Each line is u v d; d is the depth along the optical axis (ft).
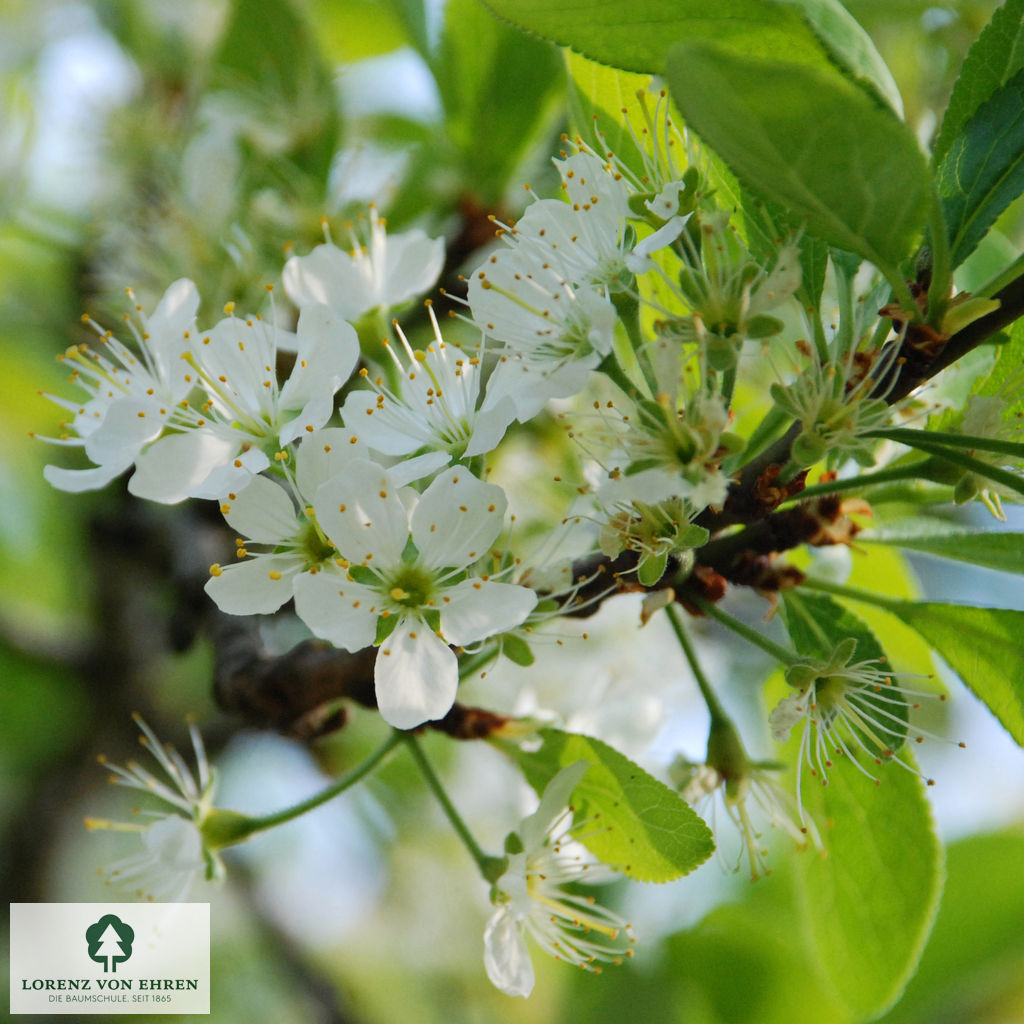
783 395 1.59
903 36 1.90
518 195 1.86
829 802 1.70
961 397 1.70
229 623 1.73
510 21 1.59
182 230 1.84
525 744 1.66
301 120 1.86
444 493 1.60
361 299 1.68
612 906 1.89
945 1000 1.82
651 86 1.66
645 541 1.60
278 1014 2.23
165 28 1.95
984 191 1.62
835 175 1.55
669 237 1.59
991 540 1.66
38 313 1.91
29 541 2.19
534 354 1.61
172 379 1.64
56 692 2.05
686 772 1.66
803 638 1.66
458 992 2.18
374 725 2.02
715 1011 1.87
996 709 1.65
